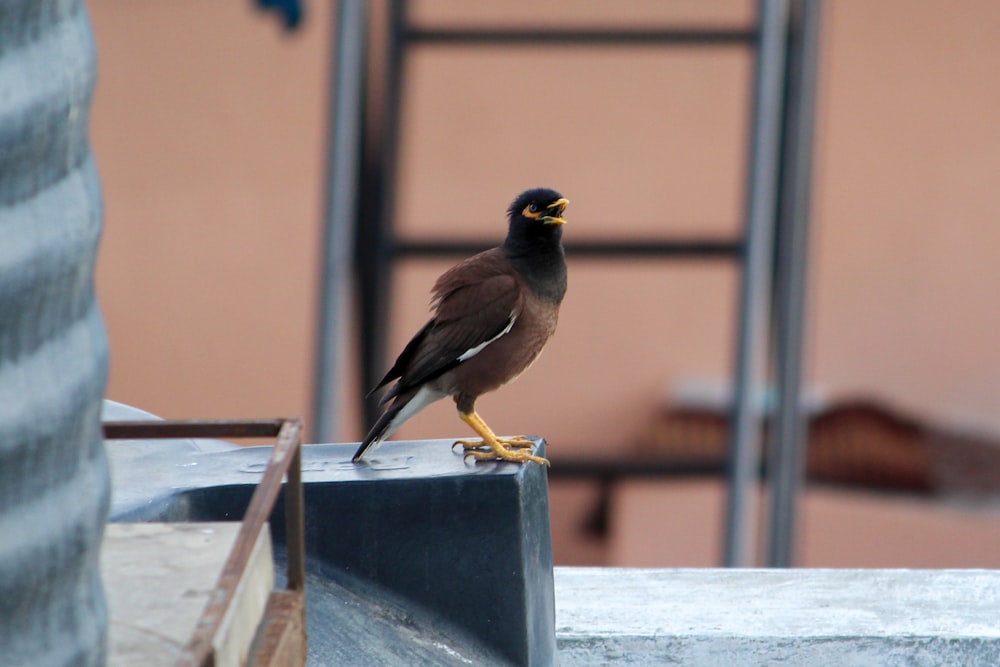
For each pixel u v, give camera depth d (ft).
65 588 7.19
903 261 62.13
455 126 63.36
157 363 63.26
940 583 18.51
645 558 61.57
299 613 10.99
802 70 42.73
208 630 8.00
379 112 49.29
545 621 15.38
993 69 60.85
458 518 14.44
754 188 41.14
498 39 47.19
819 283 62.54
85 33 7.11
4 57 6.68
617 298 62.95
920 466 62.23
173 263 63.26
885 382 62.44
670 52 62.95
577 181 63.87
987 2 60.64
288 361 63.21
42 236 6.78
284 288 63.16
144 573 10.69
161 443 17.22
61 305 6.96
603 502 61.67
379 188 48.14
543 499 15.51
